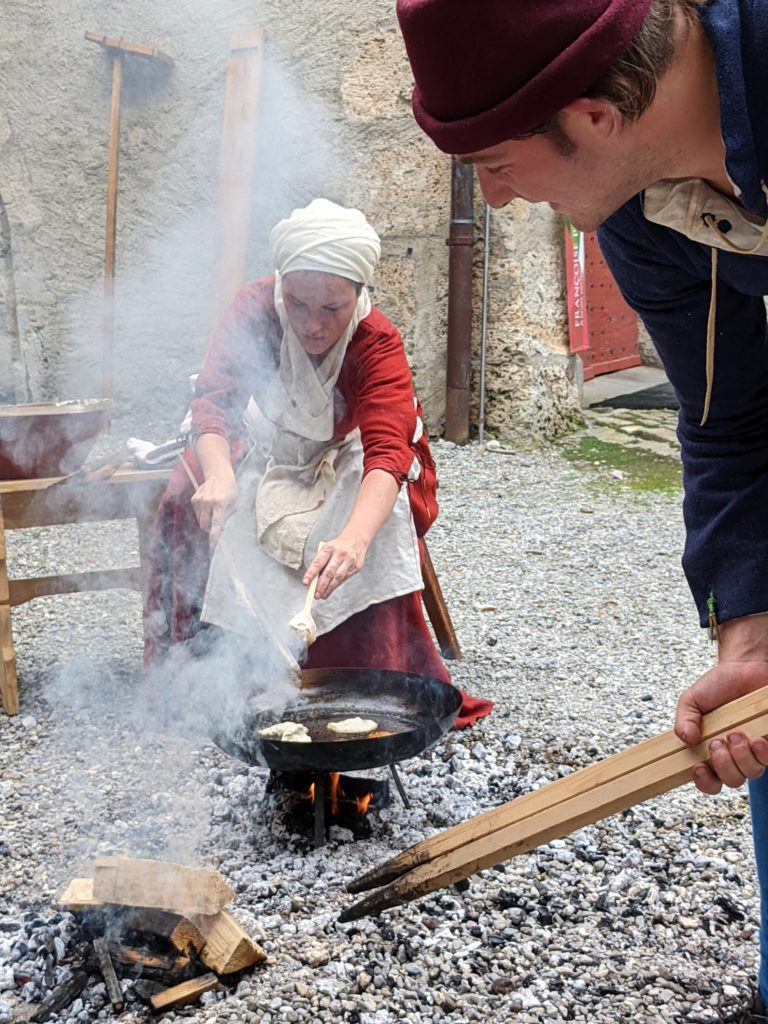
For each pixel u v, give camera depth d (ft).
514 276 20.31
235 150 18.84
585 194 4.11
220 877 6.34
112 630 12.65
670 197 4.26
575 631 12.94
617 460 20.39
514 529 16.87
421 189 19.92
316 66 19.40
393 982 6.24
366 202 19.79
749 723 4.55
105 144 20.77
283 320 9.10
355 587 9.15
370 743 7.00
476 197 20.13
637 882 7.43
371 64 19.26
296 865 7.50
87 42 20.36
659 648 12.44
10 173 20.93
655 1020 5.99
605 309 27.09
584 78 3.63
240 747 7.20
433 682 8.27
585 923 6.95
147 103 20.53
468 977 6.32
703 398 5.28
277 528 9.25
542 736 9.89
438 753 9.45
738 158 3.81
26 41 20.51
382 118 19.48
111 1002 5.96
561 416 21.80
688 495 5.49
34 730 9.96
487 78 3.75
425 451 9.62
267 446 9.65
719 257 4.53
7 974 6.25
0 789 8.79
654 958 6.59
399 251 20.07
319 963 6.38
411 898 5.96
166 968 6.21
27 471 10.23
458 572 15.05
